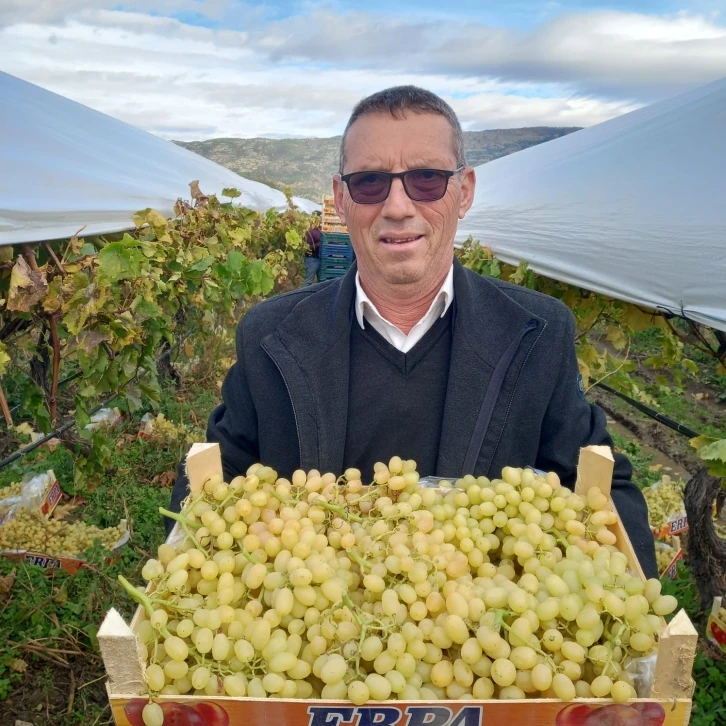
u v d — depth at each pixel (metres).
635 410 8.23
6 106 4.29
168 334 5.14
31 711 3.38
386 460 2.29
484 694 1.14
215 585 1.36
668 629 1.04
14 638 3.74
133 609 3.94
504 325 2.22
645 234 3.34
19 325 3.78
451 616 1.20
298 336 2.23
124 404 5.92
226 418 2.45
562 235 4.00
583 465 1.66
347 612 1.25
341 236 13.95
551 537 1.48
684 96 4.74
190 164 8.27
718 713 3.27
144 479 5.63
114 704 1.11
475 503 1.57
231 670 1.20
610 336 4.82
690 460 6.99
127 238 3.54
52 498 4.90
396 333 2.22
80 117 5.79
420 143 1.93
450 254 2.18
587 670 1.20
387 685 1.09
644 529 1.83
